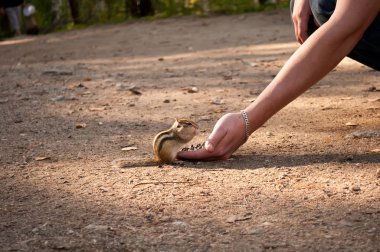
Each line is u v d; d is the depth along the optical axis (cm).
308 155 231
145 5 977
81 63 538
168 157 229
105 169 227
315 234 177
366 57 243
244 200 197
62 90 383
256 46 564
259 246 173
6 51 731
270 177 212
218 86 370
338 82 356
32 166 234
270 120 279
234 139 227
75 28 998
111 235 181
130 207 196
